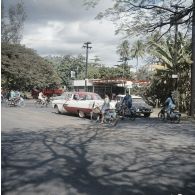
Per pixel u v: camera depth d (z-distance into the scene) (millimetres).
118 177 8289
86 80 53531
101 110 22031
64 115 27609
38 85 69562
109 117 21938
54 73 77125
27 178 8055
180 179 8250
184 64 34031
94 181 7891
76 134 16219
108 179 8086
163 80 37125
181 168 9430
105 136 15711
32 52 68625
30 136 15195
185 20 16000
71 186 7445
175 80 34844
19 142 13438
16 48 62375
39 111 31281
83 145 13000
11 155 10789
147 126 20812
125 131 17906
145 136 16047
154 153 11625
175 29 16938
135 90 45688
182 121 24719
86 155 10992
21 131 16938
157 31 17078
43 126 19391
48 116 26281
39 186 7414
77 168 9148
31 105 41469
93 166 9422
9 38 53969
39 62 70188
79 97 26703
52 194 6871
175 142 14281
